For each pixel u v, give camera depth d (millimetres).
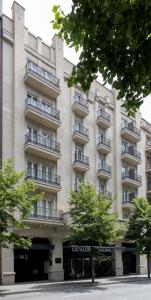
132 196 40594
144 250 33562
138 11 4195
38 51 31047
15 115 27672
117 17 4332
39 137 29578
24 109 28516
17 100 28078
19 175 20469
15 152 27188
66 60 34219
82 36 4945
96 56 4945
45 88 30469
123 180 39250
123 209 39062
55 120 30578
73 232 26891
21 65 28938
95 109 37094
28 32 30406
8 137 27062
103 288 23094
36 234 28078
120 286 24641
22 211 20094
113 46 4785
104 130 38250
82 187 27766
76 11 4668
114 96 40344
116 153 39062
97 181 35938
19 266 27000
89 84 5320
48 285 24422
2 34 27906
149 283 27422
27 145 27688
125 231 32688
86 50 4984
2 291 20672
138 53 4645
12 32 28875
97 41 4812
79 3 4645
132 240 34906
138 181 41438
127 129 40281
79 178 33500
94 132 36500
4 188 19766
